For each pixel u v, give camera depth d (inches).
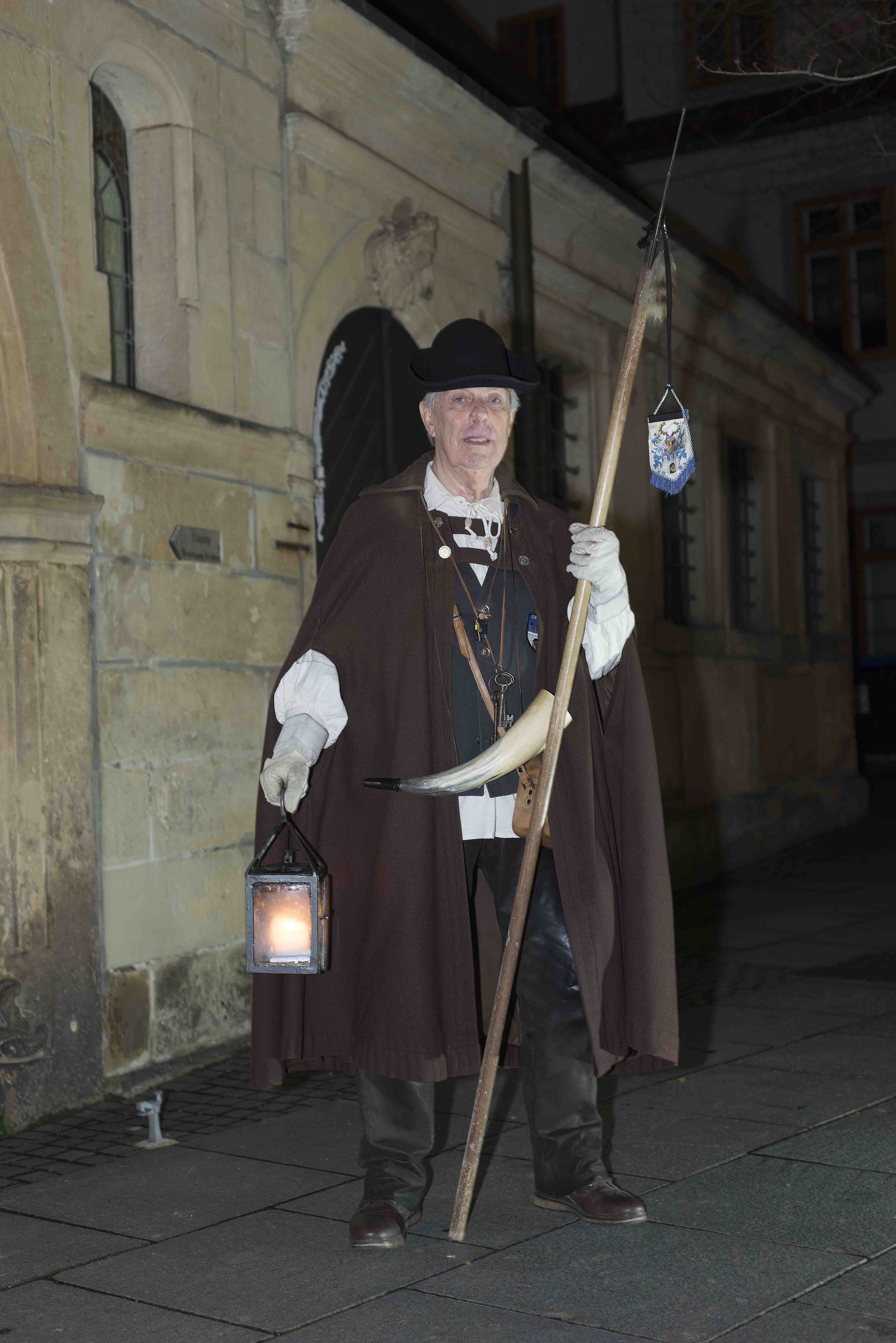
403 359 272.4
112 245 208.8
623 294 371.6
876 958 273.9
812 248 824.9
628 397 126.1
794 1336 104.3
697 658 418.3
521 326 308.0
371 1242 122.6
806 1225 127.5
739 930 314.3
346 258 249.4
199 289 211.6
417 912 122.7
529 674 128.0
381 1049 122.5
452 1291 114.0
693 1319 107.5
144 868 195.3
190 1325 108.9
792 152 704.4
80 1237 130.3
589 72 750.5
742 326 460.1
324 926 121.9
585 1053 130.4
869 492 879.7
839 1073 185.0
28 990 175.0
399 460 270.8
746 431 479.2
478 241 296.7
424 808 123.7
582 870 127.0
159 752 198.8
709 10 430.0
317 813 128.9
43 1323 110.3
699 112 723.4
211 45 216.1
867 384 577.0
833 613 557.9
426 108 267.9
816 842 479.2
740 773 446.3
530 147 304.8
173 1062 196.9
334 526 253.4
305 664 125.3
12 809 174.4
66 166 187.3
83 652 185.0
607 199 343.9
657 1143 154.7
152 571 198.7
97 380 188.4
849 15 325.7
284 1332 107.1
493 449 127.0
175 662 202.7
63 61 187.0
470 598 127.0
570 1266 118.6
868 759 858.8
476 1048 124.5
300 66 235.1
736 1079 183.0
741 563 486.6
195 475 208.2
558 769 127.1
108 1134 168.6
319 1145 159.6
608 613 126.9
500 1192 138.3
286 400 231.5
